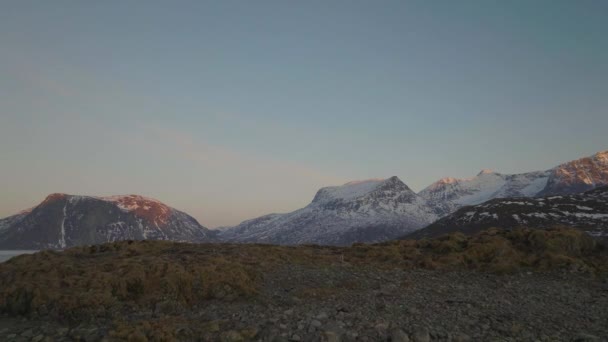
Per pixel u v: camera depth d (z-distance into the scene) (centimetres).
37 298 1698
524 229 3123
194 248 3036
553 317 1627
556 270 2481
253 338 1391
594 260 2617
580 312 1705
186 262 2258
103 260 2348
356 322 1524
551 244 2772
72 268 2048
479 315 1636
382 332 1421
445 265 2656
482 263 2652
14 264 2283
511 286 2188
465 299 1900
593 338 1352
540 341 1357
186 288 1892
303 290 2025
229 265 2219
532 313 1681
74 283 1844
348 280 2270
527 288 2144
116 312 1681
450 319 1582
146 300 1781
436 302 1841
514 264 2570
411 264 2738
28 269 2025
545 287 2164
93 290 1764
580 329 1477
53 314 1636
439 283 2269
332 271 2503
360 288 2128
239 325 1491
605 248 2839
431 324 1517
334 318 1577
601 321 1577
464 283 2280
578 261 2528
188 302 1834
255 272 2256
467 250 2842
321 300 1877
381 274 2473
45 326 1546
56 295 1709
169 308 1750
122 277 1886
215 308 1758
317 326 1474
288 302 1833
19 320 1633
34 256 2444
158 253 2705
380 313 1650
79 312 1639
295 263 2702
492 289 2134
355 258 2952
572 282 2269
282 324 1504
